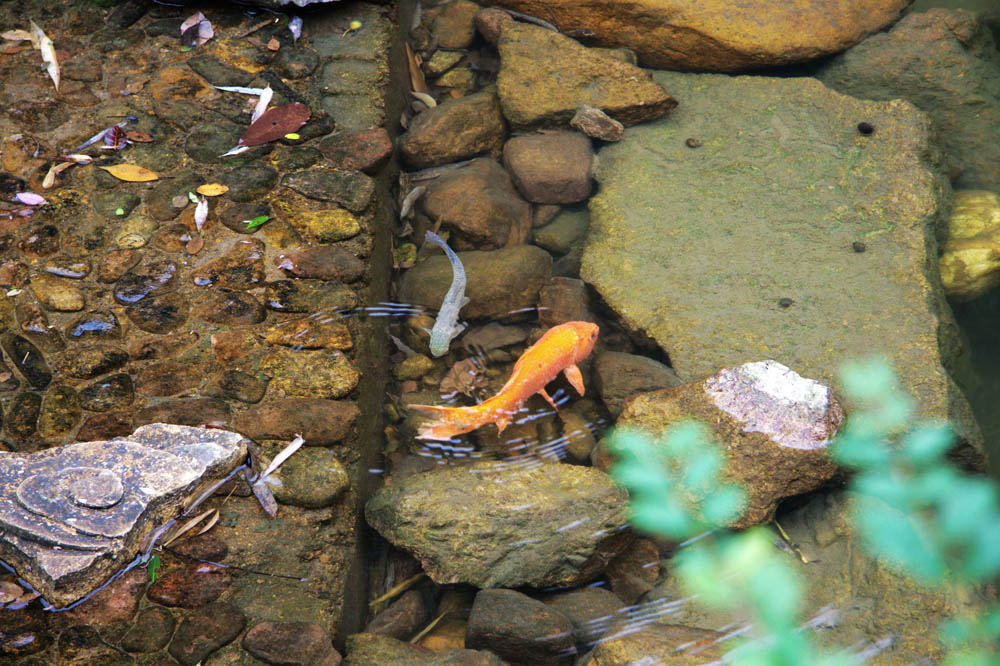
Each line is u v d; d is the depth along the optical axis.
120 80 6.77
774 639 4.40
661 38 7.96
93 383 5.07
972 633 4.35
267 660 4.11
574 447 5.58
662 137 7.48
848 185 6.86
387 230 6.58
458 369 6.06
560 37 7.85
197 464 4.52
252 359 5.25
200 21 7.25
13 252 5.66
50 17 7.20
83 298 5.45
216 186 6.08
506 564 4.75
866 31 8.04
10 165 6.15
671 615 4.68
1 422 4.87
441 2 8.57
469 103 7.50
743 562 4.89
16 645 4.06
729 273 6.37
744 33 7.79
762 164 7.14
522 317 6.40
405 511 4.89
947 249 6.65
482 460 5.50
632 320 6.20
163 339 5.29
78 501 4.26
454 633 4.70
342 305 5.55
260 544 4.53
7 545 4.18
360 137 6.49
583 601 4.76
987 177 7.34
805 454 5.00
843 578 4.71
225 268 5.66
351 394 5.17
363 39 7.25
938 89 7.71
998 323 6.41
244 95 6.75
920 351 5.69
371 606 4.88
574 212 7.20
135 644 4.11
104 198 5.98
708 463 5.10
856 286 6.16
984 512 4.95
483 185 6.97
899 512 4.94
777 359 5.77
